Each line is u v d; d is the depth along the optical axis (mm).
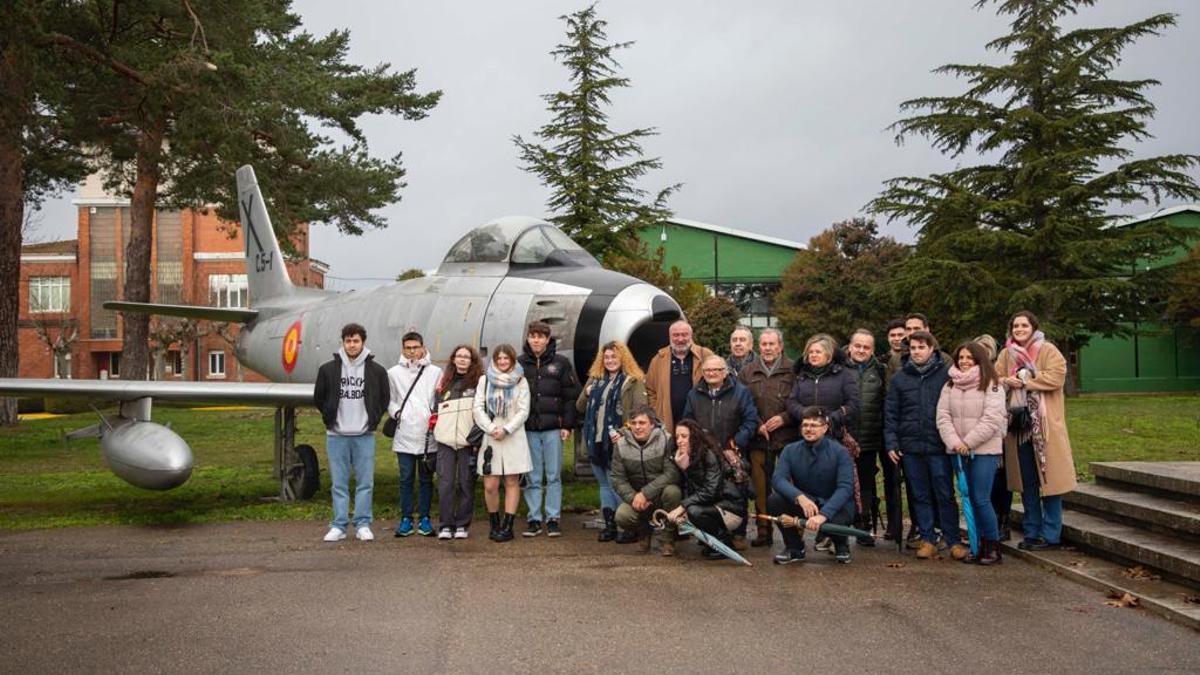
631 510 7078
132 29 19328
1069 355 31078
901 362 7523
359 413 7625
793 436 7312
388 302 11047
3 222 19672
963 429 6586
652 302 8891
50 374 49062
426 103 24438
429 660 4375
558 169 21938
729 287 48875
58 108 20547
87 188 49688
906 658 4395
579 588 5859
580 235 20984
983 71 31109
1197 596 5422
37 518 8992
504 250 10156
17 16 15062
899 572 6367
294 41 24719
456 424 7570
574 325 8992
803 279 43281
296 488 10234
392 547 7332
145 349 23641
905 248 39094
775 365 7492
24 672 4211
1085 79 30312
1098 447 13633
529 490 7867
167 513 9242
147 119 20359
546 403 7840
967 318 29516
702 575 6262
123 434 8914
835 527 6504
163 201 26328
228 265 48531
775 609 5320
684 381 7812
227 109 18172
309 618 5129
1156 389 41625
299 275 50156
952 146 31766
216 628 4934
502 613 5223
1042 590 5801
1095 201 29812
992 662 4328
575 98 21781
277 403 9641
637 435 7008
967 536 7414
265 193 22562
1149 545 6109
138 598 5613
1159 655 4434
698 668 4254
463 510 7734
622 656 4434
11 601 5551
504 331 9438
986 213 30297
